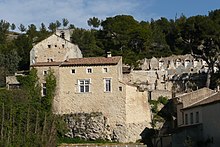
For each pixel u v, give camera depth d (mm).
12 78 82375
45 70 77688
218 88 79125
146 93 78562
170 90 92188
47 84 76312
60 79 77250
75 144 70062
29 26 170875
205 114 61906
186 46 98875
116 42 123438
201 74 100000
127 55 115812
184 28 94875
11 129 66438
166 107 82625
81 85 76938
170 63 119188
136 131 75375
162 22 161125
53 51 94625
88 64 77000
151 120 77750
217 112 57938
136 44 127625
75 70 77312
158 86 97562
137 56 121250
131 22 126000
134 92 76938
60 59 94250
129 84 77188
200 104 63812
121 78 81500
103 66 76812
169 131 67812
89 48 127188
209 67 93000
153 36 141125
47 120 70625
